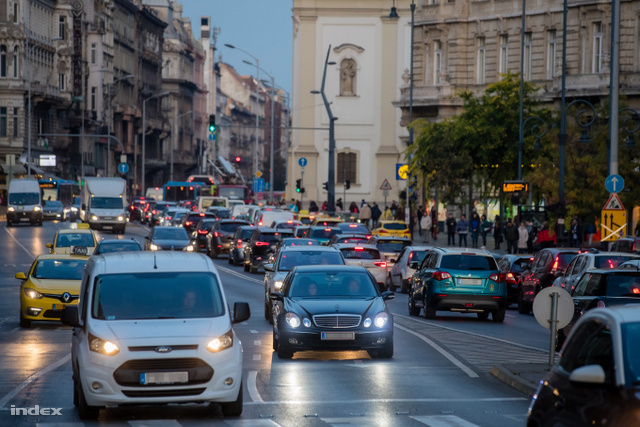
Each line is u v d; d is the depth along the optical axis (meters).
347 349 47.09
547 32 161.75
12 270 110.12
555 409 20.09
